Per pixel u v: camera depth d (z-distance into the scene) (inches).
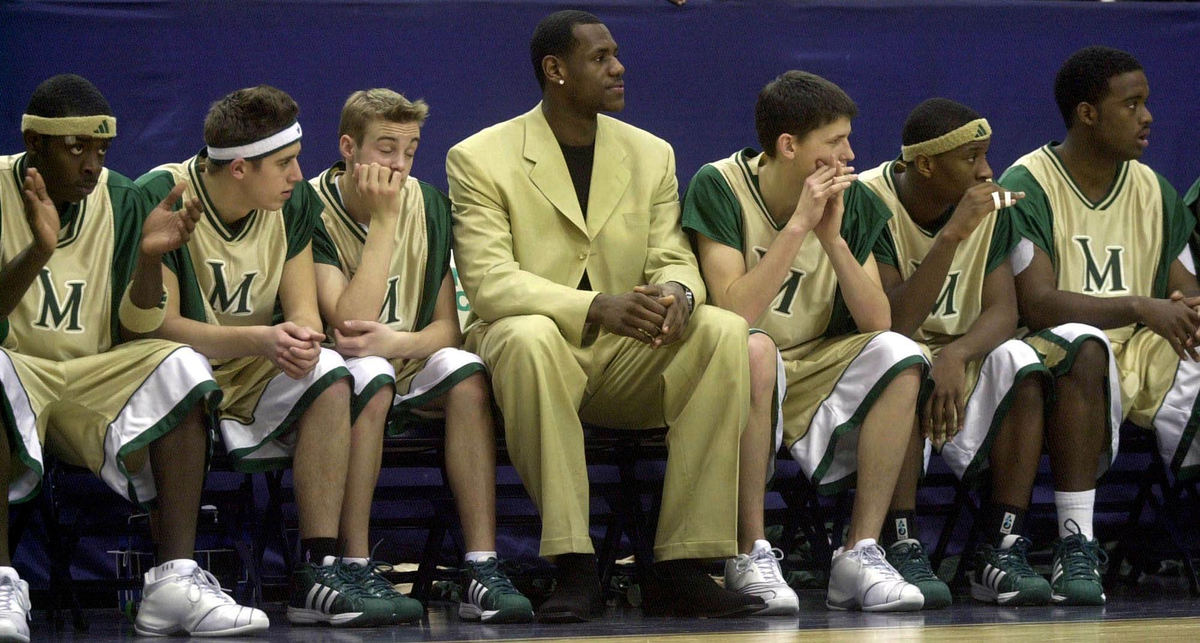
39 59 570.6
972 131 524.1
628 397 487.2
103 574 567.2
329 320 487.5
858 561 476.7
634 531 506.6
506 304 476.1
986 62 632.4
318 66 593.3
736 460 453.4
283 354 439.5
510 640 374.3
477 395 464.4
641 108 613.6
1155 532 590.9
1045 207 564.7
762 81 621.6
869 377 489.1
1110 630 376.2
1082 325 519.8
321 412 445.1
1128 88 557.9
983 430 515.8
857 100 624.4
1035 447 511.5
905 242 547.5
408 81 599.8
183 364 426.9
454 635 397.4
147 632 417.4
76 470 482.3
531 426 448.8
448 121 602.2
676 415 466.0
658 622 433.4
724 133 619.8
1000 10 633.0
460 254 498.9
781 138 502.6
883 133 625.9
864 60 625.0
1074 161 575.5
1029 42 635.5
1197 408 538.6
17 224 452.8
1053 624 404.8
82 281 456.1
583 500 448.8
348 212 504.4
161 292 440.1
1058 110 639.1
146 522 508.7
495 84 605.9
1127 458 634.8
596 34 501.0
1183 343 519.2
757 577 456.1
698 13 616.4
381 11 597.3
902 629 394.3
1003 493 514.6
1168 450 545.3
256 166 461.4
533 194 503.5
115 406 430.3
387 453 514.3
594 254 505.4
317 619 438.0
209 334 449.4
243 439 455.2
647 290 465.4
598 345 488.4
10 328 445.4
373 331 468.8
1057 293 546.3
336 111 594.9
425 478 596.4
